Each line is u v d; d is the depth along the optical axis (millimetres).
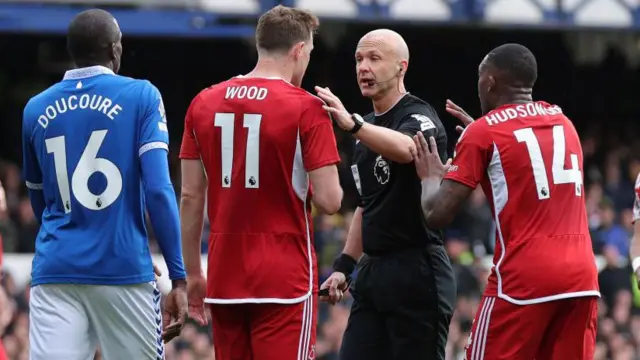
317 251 55000
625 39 76250
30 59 77000
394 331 24297
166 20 63469
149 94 21188
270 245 21375
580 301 22094
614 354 49531
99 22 21375
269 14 21750
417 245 24219
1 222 54219
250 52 75500
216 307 21906
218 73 80312
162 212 20766
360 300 24797
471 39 81562
